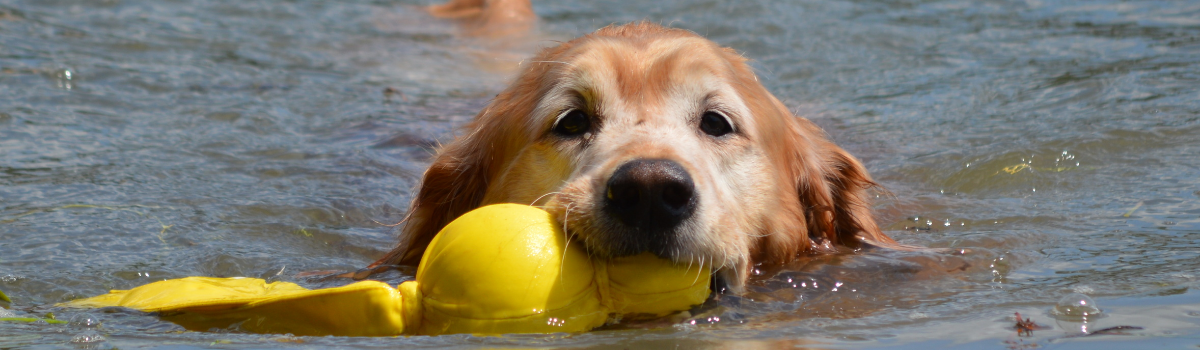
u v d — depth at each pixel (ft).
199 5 46.39
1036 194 20.84
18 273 15.62
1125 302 12.54
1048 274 14.53
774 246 15.83
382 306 11.57
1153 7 42.75
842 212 18.35
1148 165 21.88
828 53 37.91
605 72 15.20
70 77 31.24
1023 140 24.30
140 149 24.53
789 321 12.34
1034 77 31.91
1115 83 29.68
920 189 22.18
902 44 39.01
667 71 15.33
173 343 11.45
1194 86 28.53
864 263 15.96
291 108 29.78
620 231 12.59
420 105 30.73
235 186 22.13
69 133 25.44
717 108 15.35
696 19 44.86
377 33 44.11
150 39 38.42
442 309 11.46
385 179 23.41
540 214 12.31
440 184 17.35
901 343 11.05
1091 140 23.65
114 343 11.48
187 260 16.81
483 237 11.60
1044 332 11.23
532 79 16.57
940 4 47.09
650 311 12.66
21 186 21.03
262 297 11.96
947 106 29.32
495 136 16.65
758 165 15.72
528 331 11.44
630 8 49.03
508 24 45.62
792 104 30.71
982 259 15.85
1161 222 17.60
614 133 14.62
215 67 34.68
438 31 45.47
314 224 19.90
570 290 11.71
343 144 26.27
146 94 30.17
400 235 17.67
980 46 37.78
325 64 36.88
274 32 42.19
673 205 12.68
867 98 31.12
